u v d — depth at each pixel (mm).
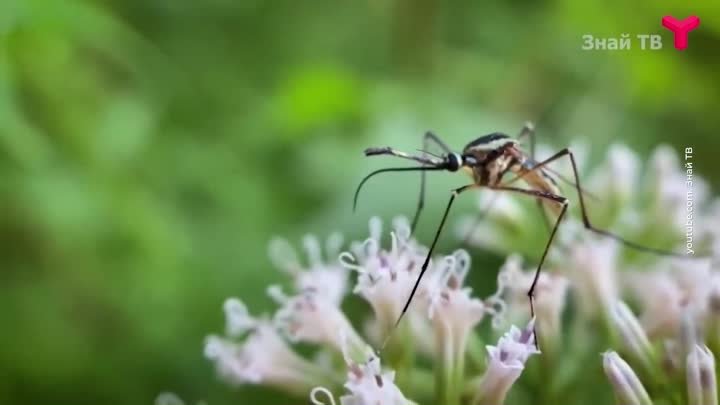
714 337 85
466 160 85
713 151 116
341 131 120
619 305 85
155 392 109
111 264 110
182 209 116
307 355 105
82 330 109
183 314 111
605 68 123
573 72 125
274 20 129
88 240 109
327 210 111
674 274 93
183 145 117
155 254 111
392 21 126
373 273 85
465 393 85
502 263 101
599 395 88
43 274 109
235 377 92
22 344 107
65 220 107
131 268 111
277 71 128
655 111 119
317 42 128
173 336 110
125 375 109
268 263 113
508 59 127
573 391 88
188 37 126
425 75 124
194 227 115
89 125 110
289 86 120
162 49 124
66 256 109
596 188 98
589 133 122
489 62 126
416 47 125
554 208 89
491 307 86
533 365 88
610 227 97
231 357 92
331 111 119
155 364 110
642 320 89
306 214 117
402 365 86
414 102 119
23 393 107
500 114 124
